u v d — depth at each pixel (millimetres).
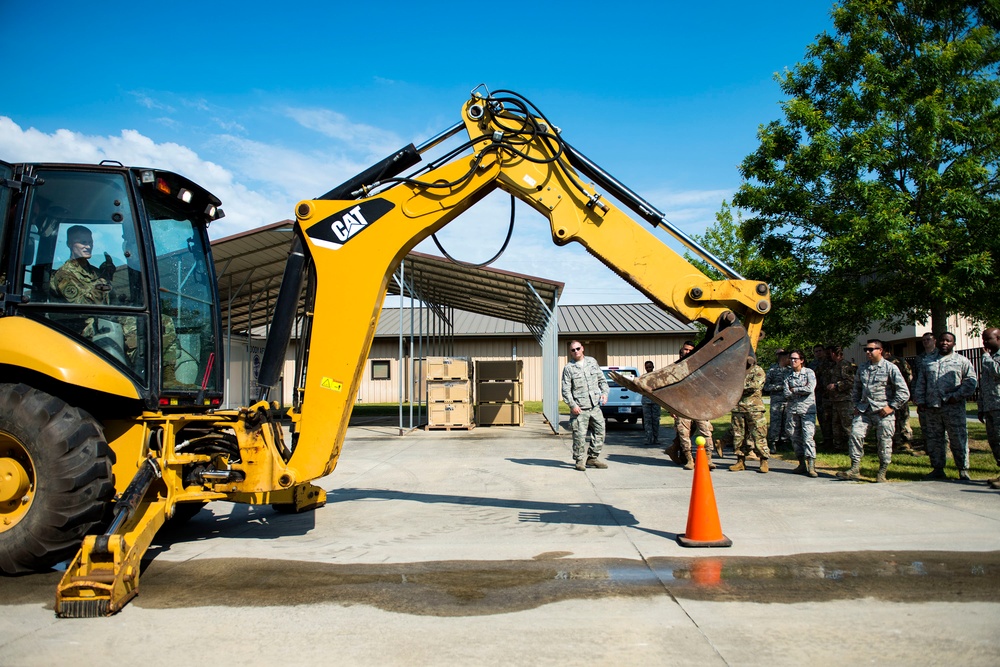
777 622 3791
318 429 5664
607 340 32656
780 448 12742
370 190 6066
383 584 4602
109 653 3479
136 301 5352
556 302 17484
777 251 11695
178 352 6020
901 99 10289
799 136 11383
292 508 7109
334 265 5832
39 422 4793
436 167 5965
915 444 12164
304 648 3523
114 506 5195
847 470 9117
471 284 18969
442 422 17734
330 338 5758
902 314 11344
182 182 5926
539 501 7621
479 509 7195
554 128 5832
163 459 5332
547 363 20422
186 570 4980
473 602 4211
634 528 6180
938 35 10727
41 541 4742
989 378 8086
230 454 6059
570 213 5707
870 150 10195
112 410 5473
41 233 5305
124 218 5430
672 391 5191
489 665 3273
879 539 5570
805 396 9102
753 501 7270
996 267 9766
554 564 5031
